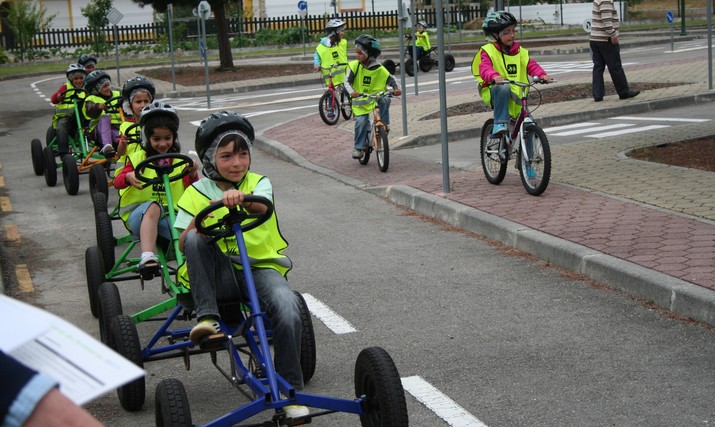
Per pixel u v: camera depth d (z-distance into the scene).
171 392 4.07
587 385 5.18
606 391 5.08
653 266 6.84
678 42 35.62
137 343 4.99
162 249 6.55
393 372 4.08
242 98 24.80
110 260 7.30
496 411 4.88
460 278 7.48
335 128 17.09
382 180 11.77
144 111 6.63
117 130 11.76
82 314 7.14
